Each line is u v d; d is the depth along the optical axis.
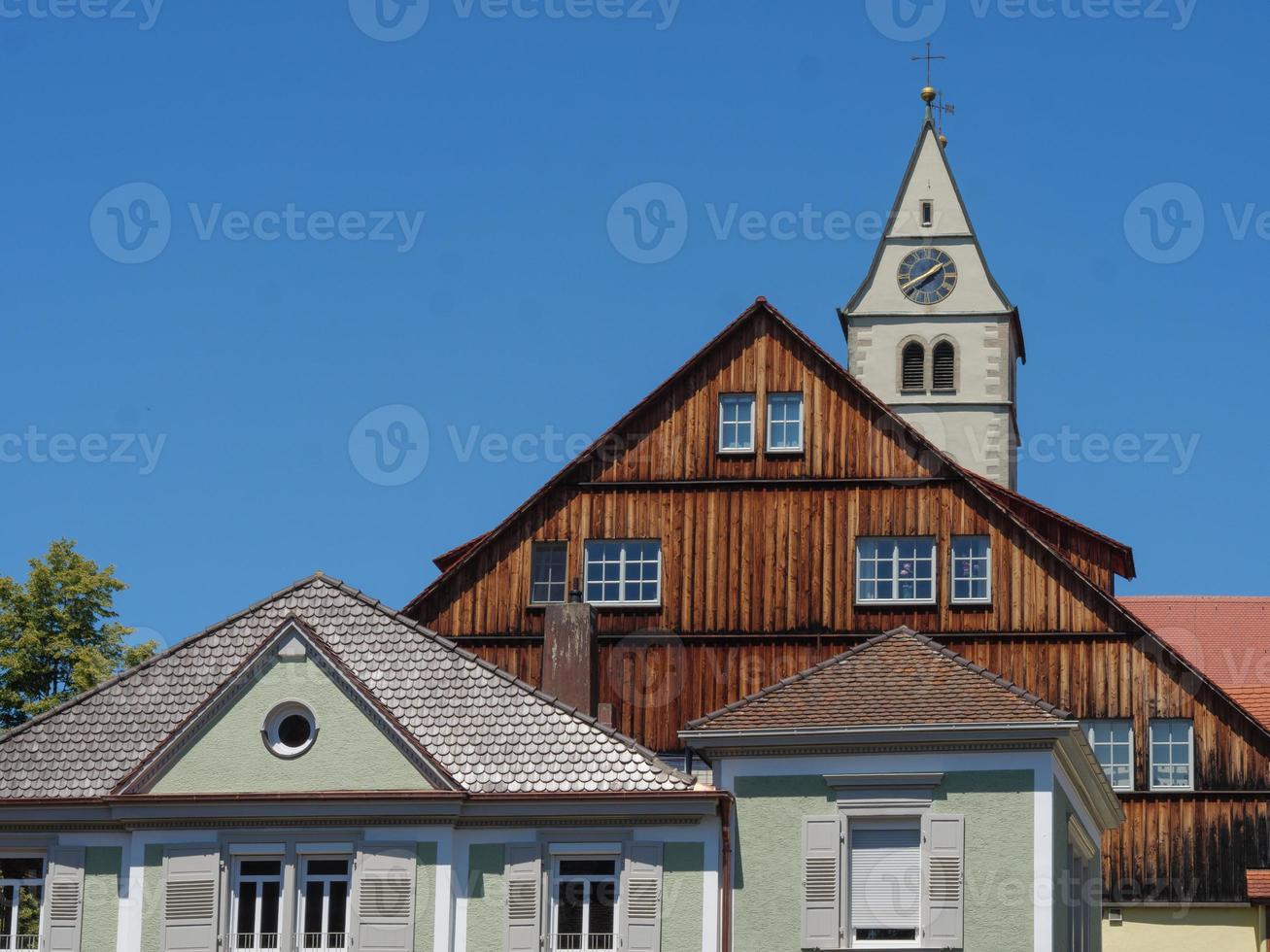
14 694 68.50
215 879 45.97
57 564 70.88
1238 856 61.91
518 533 64.56
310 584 49.19
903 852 45.31
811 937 44.94
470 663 47.75
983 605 63.19
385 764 46.28
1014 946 44.31
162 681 48.12
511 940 45.25
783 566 63.88
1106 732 62.62
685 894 45.19
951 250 95.94
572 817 45.62
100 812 46.41
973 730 45.03
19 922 46.69
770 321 65.56
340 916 45.78
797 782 45.72
